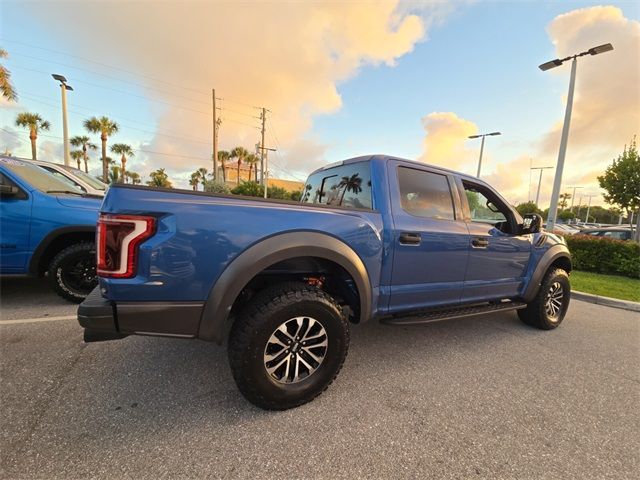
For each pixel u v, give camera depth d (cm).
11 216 353
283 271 232
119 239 169
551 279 379
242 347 192
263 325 195
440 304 296
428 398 231
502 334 367
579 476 167
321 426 195
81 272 385
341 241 224
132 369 250
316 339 220
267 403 202
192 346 290
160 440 178
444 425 202
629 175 1171
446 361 291
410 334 353
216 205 188
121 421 192
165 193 180
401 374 264
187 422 193
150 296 175
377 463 169
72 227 369
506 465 172
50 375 238
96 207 388
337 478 159
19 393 215
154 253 173
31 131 2917
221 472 159
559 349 331
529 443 189
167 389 226
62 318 343
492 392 243
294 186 5528
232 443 178
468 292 312
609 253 815
